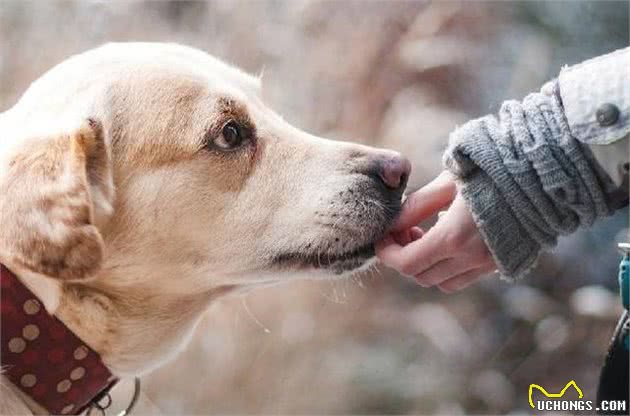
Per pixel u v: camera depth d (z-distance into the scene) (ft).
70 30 22.16
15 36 21.76
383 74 22.44
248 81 12.21
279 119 12.12
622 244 10.46
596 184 10.52
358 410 19.02
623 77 10.45
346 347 19.86
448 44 22.58
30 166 9.95
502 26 23.88
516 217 10.70
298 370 18.84
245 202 11.36
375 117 22.04
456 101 23.00
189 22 23.06
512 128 10.75
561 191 10.58
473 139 10.75
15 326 9.96
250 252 11.37
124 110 11.07
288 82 22.15
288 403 18.57
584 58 24.03
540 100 10.87
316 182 11.52
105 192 10.62
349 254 11.53
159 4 23.21
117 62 11.35
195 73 11.53
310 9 22.88
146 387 18.25
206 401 18.28
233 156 11.38
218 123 11.31
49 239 9.56
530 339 21.13
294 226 11.39
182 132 11.16
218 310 18.83
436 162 21.13
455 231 10.96
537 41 23.86
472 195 10.71
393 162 11.73
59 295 10.23
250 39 22.38
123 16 22.61
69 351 10.41
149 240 10.96
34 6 22.11
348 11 23.02
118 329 10.81
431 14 22.89
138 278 10.90
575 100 10.55
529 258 10.95
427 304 21.20
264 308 19.06
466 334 20.77
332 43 22.62
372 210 11.50
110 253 10.79
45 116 10.85
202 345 18.61
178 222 11.08
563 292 22.04
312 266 11.51
